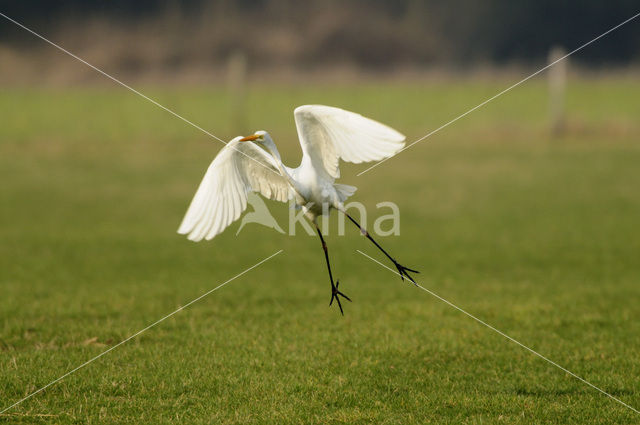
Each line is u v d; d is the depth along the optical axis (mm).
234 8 62688
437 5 65125
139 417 6781
